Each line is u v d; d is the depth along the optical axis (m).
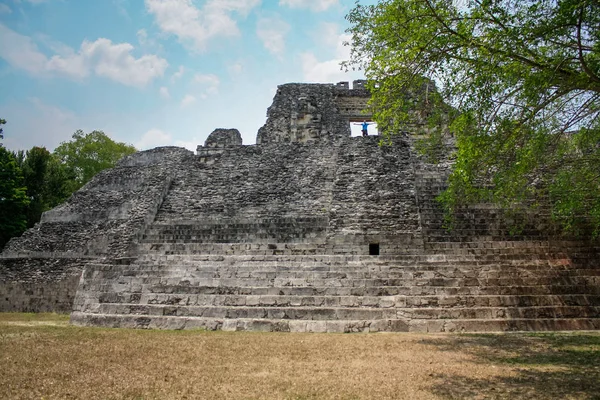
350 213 19.95
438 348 9.46
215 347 9.71
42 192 39.41
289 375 7.34
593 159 12.00
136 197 24.73
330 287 13.73
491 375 7.28
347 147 24.91
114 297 14.52
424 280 13.80
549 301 12.73
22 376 7.20
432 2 9.54
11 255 22.89
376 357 8.62
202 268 15.66
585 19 8.73
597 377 7.09
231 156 26.14
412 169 22.53
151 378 7.14
